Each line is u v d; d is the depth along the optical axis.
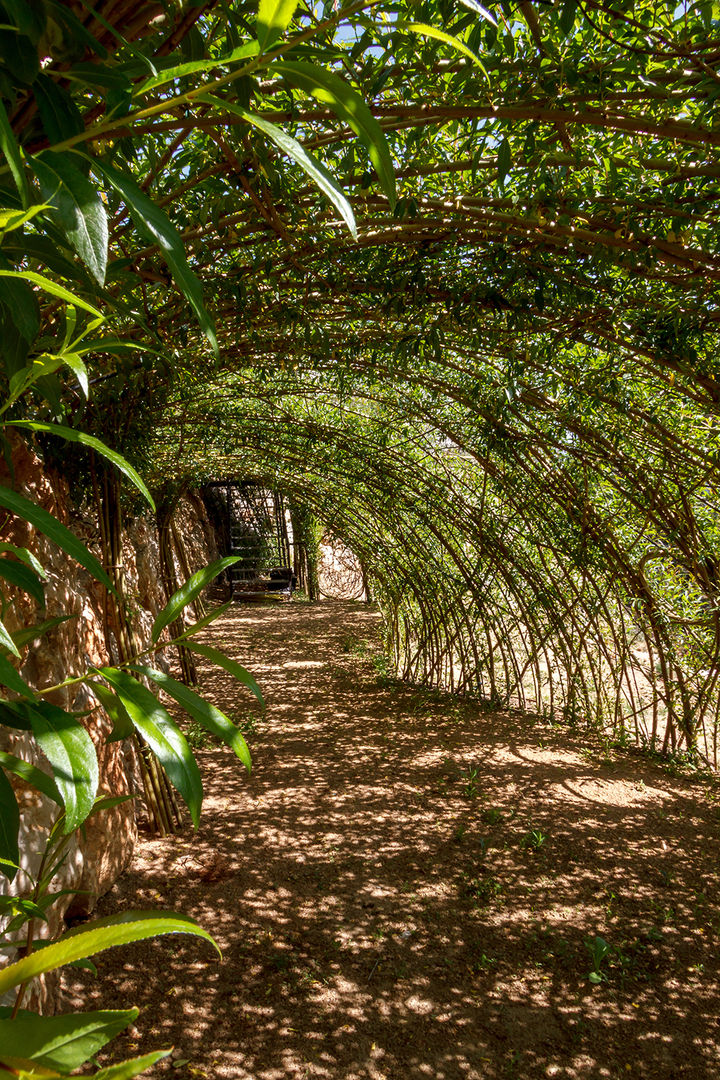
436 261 2.67
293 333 3.32
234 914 3.29
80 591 3.46
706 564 4.66
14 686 0.46
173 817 4.18
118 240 1.92
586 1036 2.55
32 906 0.56
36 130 0.62
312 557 14.94
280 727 6.27
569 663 6.20
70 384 2.70
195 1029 2.54
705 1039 2.53
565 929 3.19
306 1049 2.47
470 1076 2.37
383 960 2.97
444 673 8.23
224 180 2.08
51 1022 0.31
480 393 4.29
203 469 8.38
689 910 3.34
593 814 4.39
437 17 1.45
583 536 5.40
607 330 3.02
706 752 5.20
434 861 3.81
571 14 1.35
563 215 2.23
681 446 4.15
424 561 7.67
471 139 1.97
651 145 2.03
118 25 0.66
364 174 2.03
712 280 2.44
